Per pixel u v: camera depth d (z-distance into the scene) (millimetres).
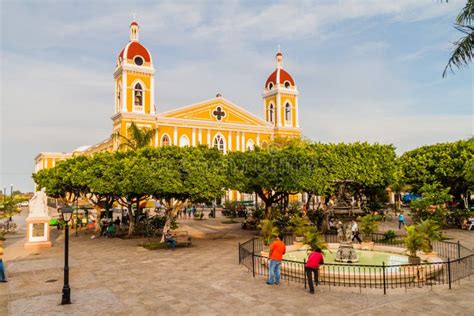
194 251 20453
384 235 22203
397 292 11750
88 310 10562
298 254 17469
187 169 22031
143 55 53344
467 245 21203
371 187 31438
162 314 10148
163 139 56594
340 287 12383
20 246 23703
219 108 62031
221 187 23844
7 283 13758
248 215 37594
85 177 25344
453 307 10289
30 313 10359
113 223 29797
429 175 33844
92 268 16281
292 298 11297
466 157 31750
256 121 65562
